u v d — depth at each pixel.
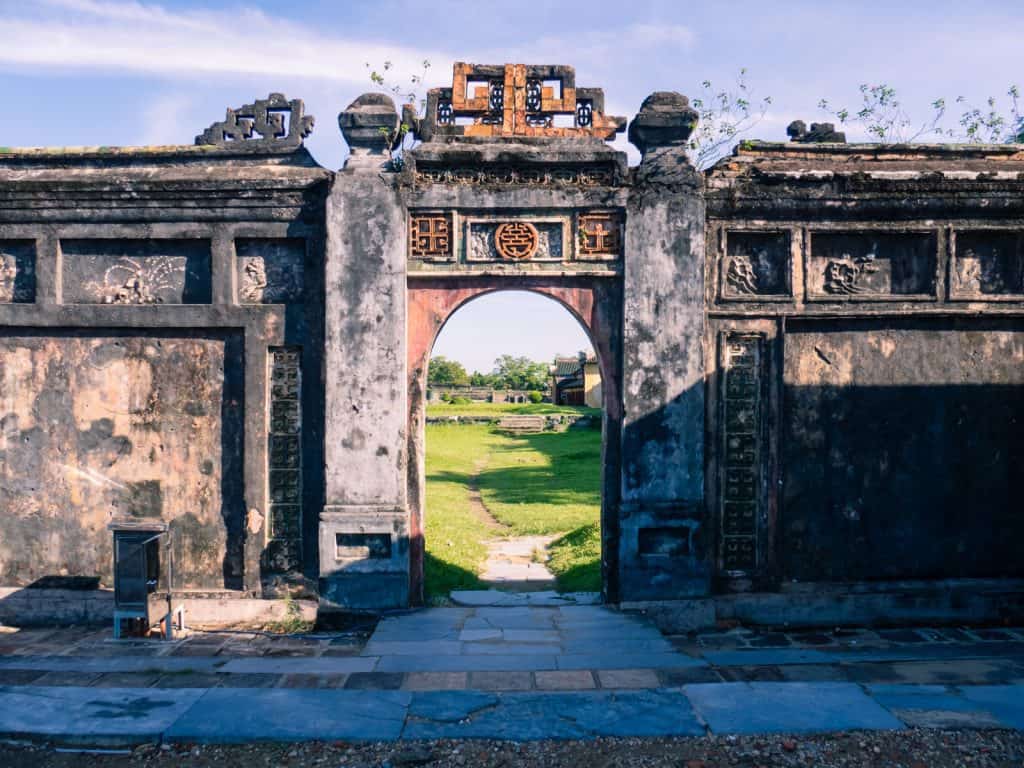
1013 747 4.52
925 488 7.34
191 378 7.29
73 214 7.21
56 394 7.32
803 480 7.28
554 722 4.86
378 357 7.05
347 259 7.07
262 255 7.29
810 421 7.29
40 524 7.31
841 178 7.10
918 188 7.12
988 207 7.21
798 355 7.30
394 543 7.04
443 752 4.55
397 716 4.96
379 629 6.64
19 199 7.18
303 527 7.20
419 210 7.20
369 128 7.11
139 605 6.65
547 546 11.40
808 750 4.50
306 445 7.20
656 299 7.09
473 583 8.43
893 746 4.53
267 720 4.89
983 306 7.27
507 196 7.16
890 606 7.23
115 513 7.30
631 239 7.11
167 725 4.81
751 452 7.24
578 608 7.20
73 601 7.26
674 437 7.07
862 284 7.31
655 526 7.05
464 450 28.41
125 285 7.32
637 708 5.04
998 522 7.37
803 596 7.18
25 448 7.33
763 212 7.21
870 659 6.14
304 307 7.21
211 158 7.40
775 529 7.19
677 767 4.36
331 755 4.54
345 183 7.07
